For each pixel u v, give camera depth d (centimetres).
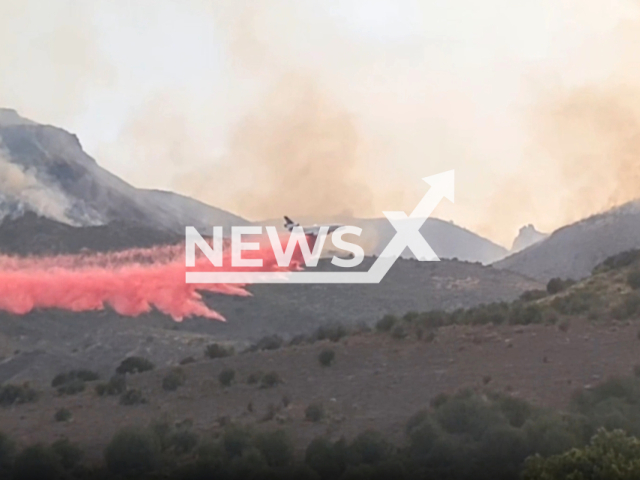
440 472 5303
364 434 5750
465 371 7212
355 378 7381
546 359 7256
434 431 5666
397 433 6188
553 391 6669
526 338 7725
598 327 7781
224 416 6894
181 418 6994
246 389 7450
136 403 7444
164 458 5891
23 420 7219
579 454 4812
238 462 5594
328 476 5550
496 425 5594
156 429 6297
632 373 6844
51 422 7106
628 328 7669
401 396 6925
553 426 5488
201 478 5559
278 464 5712
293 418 6712
